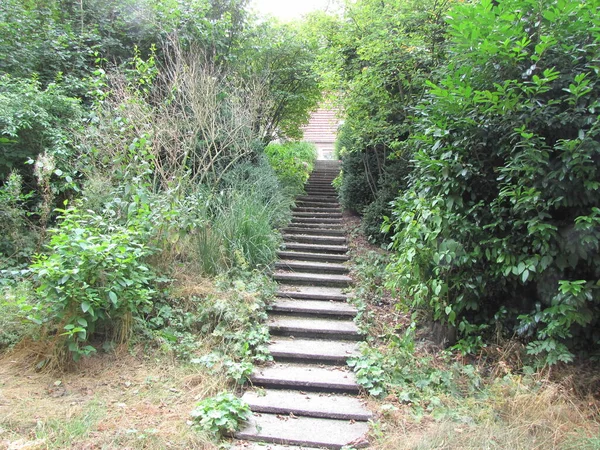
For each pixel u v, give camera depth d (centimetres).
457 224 417
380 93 696
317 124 2002
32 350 402
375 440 321
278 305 537
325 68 810
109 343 420
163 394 368
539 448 304
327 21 784
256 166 864
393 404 365
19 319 423
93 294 382
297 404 364
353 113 765
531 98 375
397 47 636
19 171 620
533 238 387
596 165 355
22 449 284
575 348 389
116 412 339
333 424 343
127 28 855
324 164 1553
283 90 1095
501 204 408
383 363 411
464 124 410
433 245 425
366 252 719
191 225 539
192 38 837
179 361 421
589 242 347
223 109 773
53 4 819
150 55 816
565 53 372
